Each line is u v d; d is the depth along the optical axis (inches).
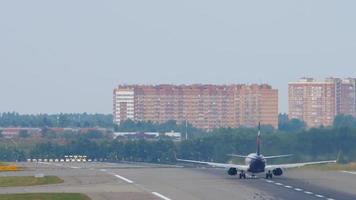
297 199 7672.2
